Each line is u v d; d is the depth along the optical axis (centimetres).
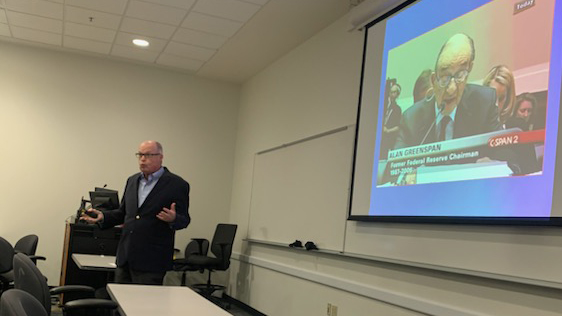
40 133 617
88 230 493
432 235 301
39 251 601
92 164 635
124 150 651
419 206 308
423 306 295
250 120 663
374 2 383
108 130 646
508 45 261
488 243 259
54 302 523
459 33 299
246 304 584
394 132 346
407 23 349
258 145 623
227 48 573
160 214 312
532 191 233
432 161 304
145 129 664
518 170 242
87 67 645
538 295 227
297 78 534
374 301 346
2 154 600
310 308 434
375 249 355
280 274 503
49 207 611
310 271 441
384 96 363
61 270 566
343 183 412
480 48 280
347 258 388
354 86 417
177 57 622
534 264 231
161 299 222
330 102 454
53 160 619
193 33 535
